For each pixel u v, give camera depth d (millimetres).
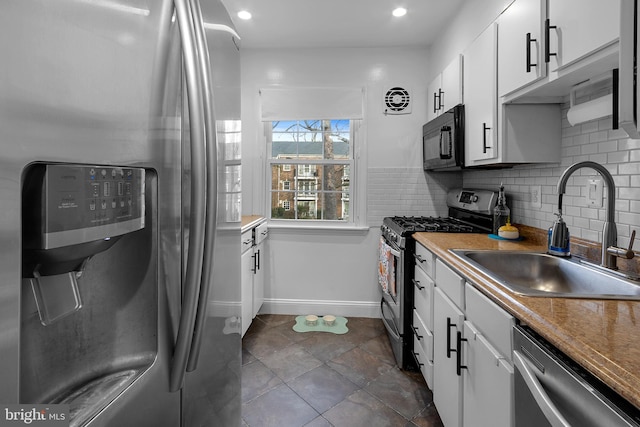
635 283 1125
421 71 2992
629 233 1333
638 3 773
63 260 488
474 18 2104
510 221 2199
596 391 654
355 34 2771
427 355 1835
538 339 869
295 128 3184
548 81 1355
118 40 507
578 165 1386
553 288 1499
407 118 3012
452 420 1459
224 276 986
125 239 619
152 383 616
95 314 598
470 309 1299
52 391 537
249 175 3131
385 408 1808
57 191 421
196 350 704
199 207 649
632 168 1319
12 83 356
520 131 1712
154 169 604
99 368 601
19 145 364
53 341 539
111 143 495
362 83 3027
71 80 426
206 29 854
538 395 772
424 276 1937
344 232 3076
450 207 2932
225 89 988
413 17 2500
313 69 3039
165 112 627
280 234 3121
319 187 3188
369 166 3053
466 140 2121
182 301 665
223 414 992
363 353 2389
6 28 349
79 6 437
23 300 490
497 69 1729
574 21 1188
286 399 1875
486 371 1123
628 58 784
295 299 3127
